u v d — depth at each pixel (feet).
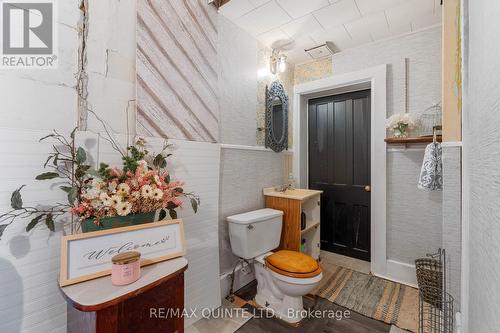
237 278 6.17
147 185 3.21
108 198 2.91
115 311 2.43
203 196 5.12
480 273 1.48
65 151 3.30
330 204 8.63
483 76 1.42
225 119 5.93
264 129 7.25
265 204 7.18
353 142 8.11
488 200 1.28
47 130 3.16
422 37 6.32
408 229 6.54
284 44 7.19
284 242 6.64
